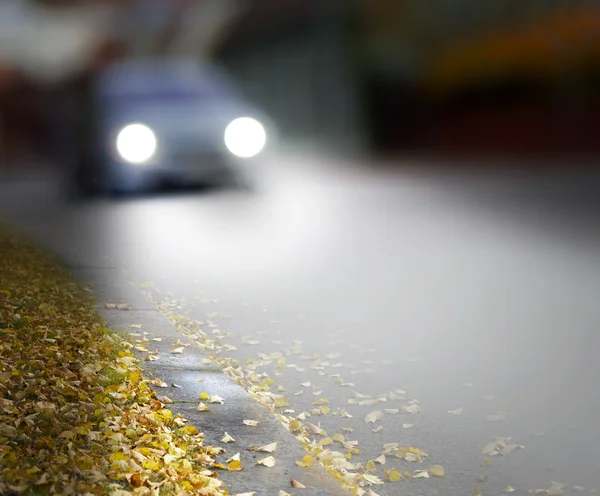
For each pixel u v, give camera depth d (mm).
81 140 16062
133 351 6746
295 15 32375
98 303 8109
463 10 27766
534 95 24703
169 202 15070
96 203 15477
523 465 5426
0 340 6535
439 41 28438
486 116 25734
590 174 17516
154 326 7449
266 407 6031
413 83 28469
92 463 4781
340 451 5641
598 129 22969
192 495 4664
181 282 9727
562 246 10922
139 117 15500
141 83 16703
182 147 15219
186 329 7910
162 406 5719
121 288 8758
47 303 7699
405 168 20938
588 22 24172
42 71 50688
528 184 16438
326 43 30969
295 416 6152
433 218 13180
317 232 12352
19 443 5008
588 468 5367
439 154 25094
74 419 5336
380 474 5348
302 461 5090
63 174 16766
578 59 23750
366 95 29328
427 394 6512
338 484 4867
